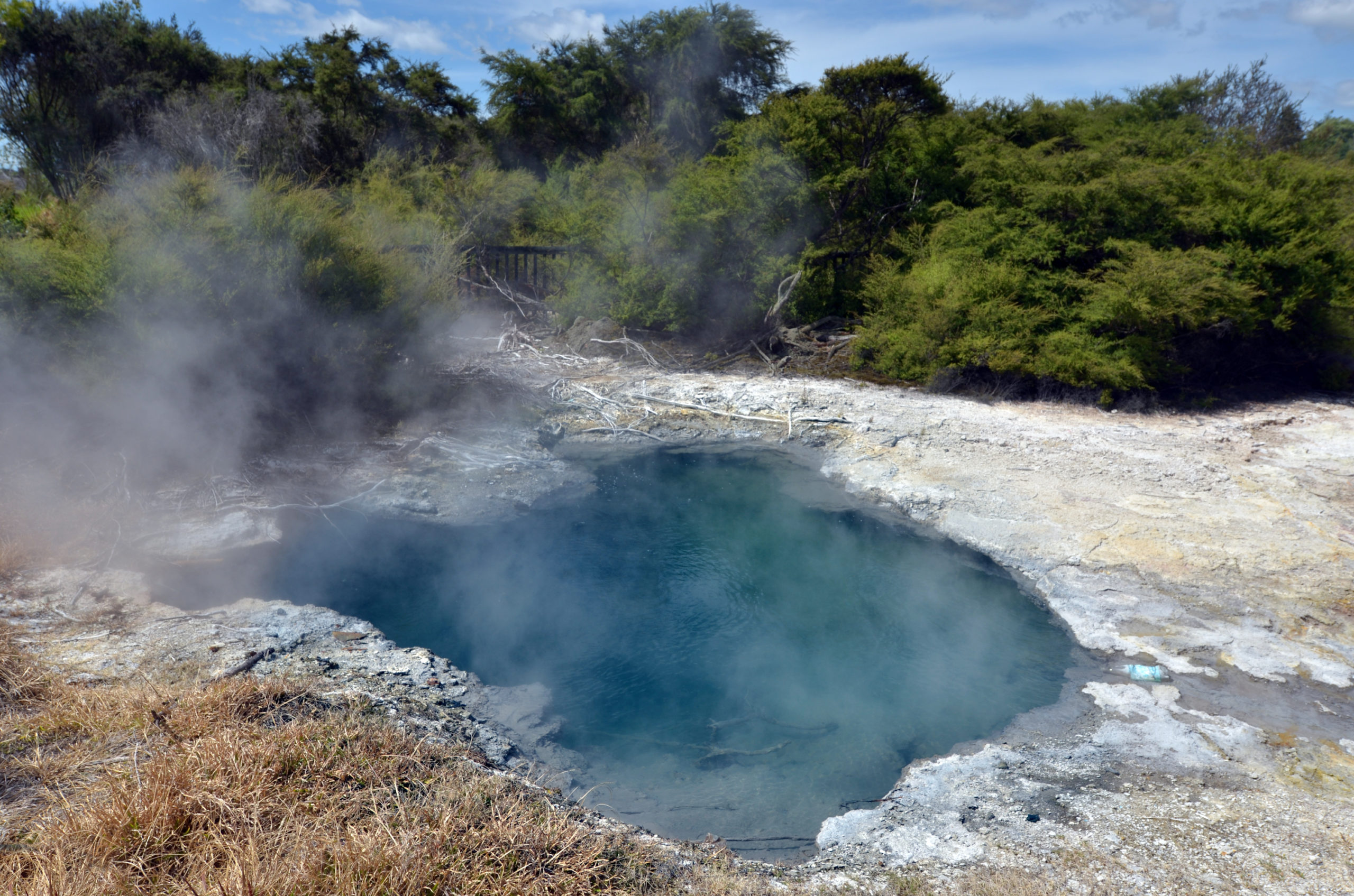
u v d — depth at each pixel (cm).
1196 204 1371
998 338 1291
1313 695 576
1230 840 434
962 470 998
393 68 2723
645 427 1216
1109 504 888
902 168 1672
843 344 1530
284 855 345
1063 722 557
